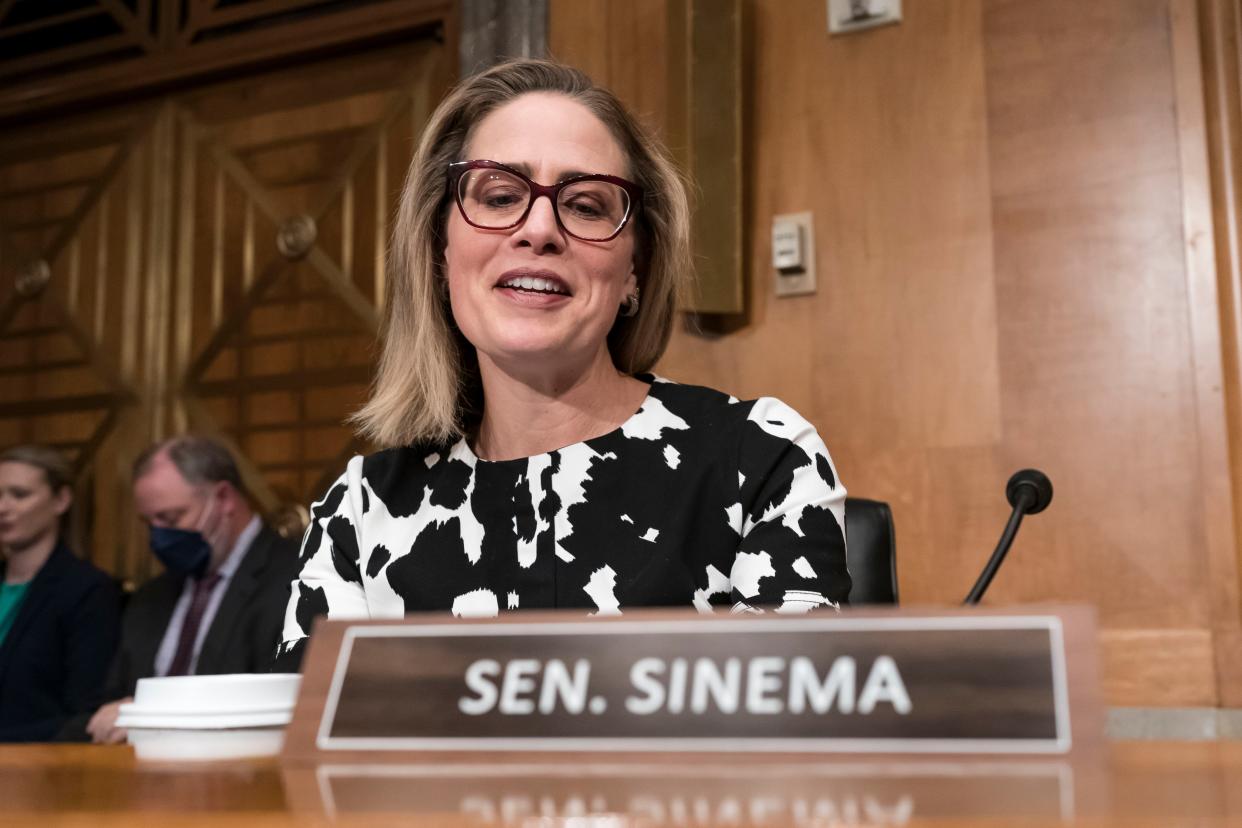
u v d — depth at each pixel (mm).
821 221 4199
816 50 4270
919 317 4055
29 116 6156
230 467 4543
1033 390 3902
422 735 873
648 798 686
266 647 4184
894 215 4117
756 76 4340
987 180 4027
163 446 4516
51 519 5109
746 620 851
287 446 5430
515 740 850
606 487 1825
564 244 1812
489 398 1945
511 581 1800
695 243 4027
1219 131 3781
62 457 5266
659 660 851
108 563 5742
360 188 5398
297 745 894
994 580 3875
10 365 6109
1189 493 3703
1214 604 3621
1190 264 3754
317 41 5406
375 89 5410
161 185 5871
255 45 5551
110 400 5840
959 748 799
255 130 5680
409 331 2025
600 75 4418
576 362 1860
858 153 4184
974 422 3957
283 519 5375
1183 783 744
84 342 5953
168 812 699
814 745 812
